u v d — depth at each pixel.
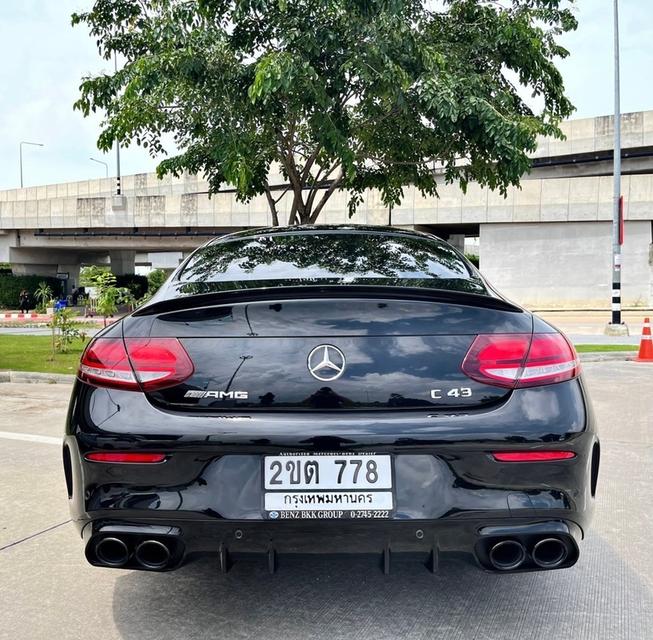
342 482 2.02
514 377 2.09
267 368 2.09
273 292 2.15
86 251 48.03
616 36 17.86
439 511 2.00
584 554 3.04
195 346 2.13
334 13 8.52
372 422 2.03
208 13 8.94
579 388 2.17
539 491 2.04
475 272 2.75
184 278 2.65
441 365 2.09
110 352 2.17
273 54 8.18
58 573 2.86
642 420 6.24
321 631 2.33
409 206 29.69
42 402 7.58
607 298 27.89
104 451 2.07
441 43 9.81
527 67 10.25
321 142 8.97
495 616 2.43
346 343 2.10
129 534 2.05
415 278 2.54
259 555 2.06
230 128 9.06
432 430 2.01
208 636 2.30
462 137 10.24
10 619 2.45
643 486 4.14
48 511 3.69
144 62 8.69
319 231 3.22
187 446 2.03
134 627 2.37
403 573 2.80
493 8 10.19
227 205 33.62
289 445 2.01
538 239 28.67
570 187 27.86
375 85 8.95
